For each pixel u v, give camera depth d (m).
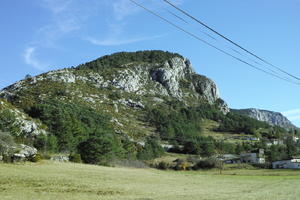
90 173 63.25
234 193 46.00
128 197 37.12
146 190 45.66
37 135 102.81
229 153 181.00
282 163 136.12
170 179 69.38
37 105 130.00
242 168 133.75
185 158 147.12
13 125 97.00
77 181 49.44
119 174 68.44
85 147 101.25
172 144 190.62
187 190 49.03
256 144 190.88
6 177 45.50
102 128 158.00
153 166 132.50
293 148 176.75
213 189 52.16
